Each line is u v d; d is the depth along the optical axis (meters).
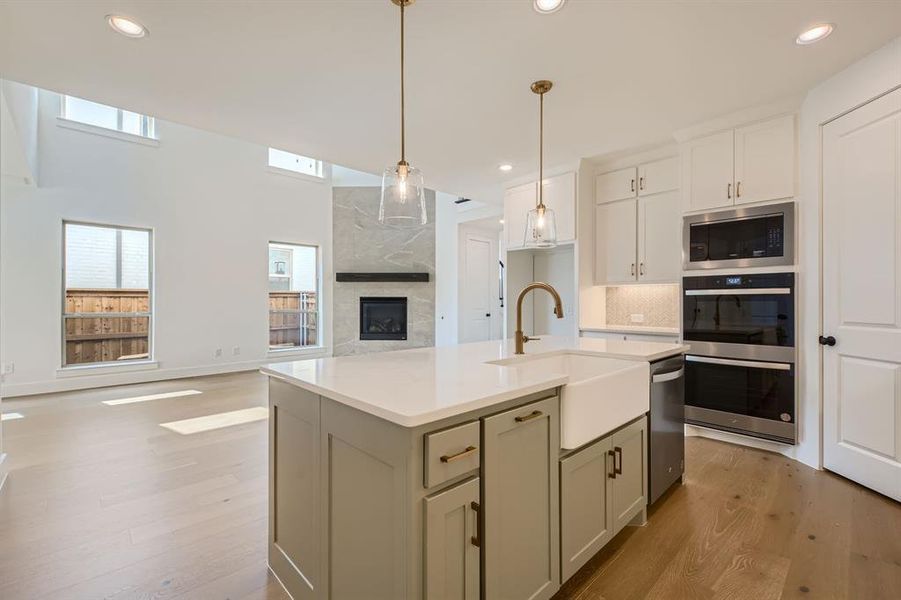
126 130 5.67
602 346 2.56
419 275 7.58
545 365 2.32
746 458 2.96
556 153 3.81
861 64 2.36
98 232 5.45
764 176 2.96
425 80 2.53
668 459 2.37
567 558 1.61
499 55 2.28
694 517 2.18
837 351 2.59
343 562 1.35
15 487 2.56
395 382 1.46
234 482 2.65
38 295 4.97
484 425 1.27
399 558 1.14
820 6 1.90
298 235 7.35
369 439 1.23
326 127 3.22
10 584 1.68
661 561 1.82
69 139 5.16
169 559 1.86
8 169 4.44
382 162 4.07
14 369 4.84
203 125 3.19
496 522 1.31
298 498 1.58
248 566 1.82
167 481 2.66
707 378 3.27
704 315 3.27
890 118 2.24
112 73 2.43
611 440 1.87
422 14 1.94
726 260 3.15
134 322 5.75
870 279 2.38
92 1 1.82
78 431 3.65
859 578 1.69
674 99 2.81
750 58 2.33
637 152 3.80
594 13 1.94
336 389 1.35
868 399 2.40
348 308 7.74
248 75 2.47
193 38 2.11
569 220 4.07
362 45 2.18
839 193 2.54
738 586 1.66
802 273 2.82
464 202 7.04
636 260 3.85
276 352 7.07
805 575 1.72
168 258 5.95
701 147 3.26
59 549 1.93
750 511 2.23
